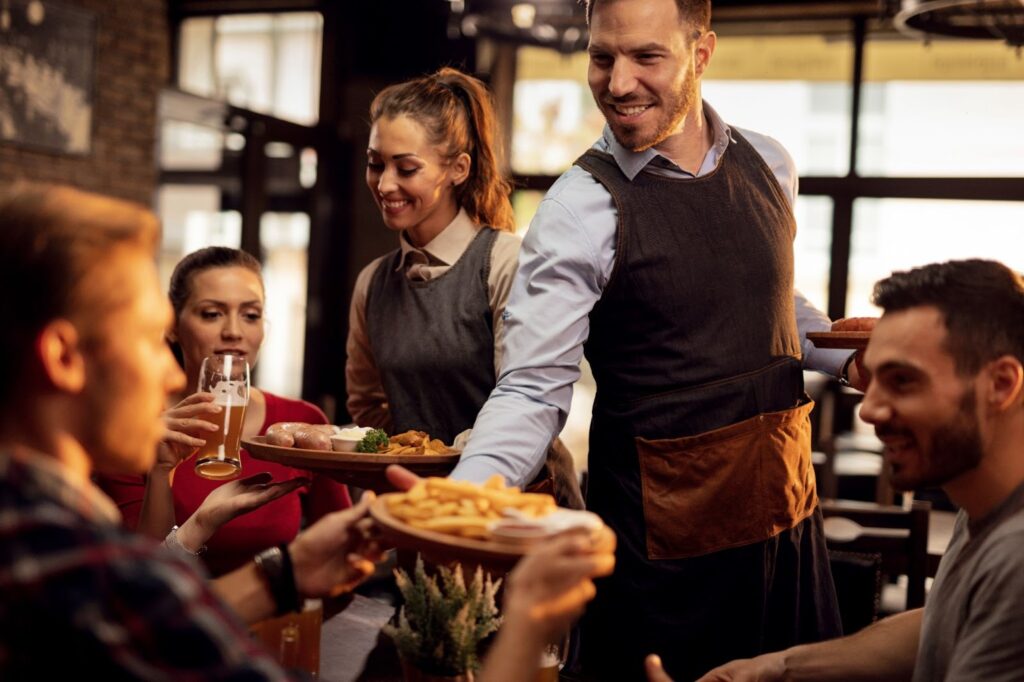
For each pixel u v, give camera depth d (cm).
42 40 548
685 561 188
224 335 217
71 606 73
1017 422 119
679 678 191
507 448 169
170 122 637
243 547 218
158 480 186
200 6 645
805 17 633
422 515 113
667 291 185
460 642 136
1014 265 604
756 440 188
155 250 88
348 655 178
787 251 199
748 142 207
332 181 757
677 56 176
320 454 172
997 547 117
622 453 191
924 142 616
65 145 564
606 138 194
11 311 80
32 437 82
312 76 750
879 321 124
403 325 230
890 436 123
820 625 203
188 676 75
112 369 83
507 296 222
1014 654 114
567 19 416
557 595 94
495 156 238
